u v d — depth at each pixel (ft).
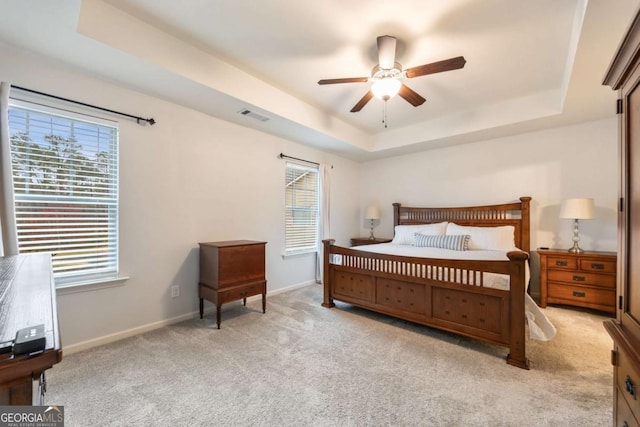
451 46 7.66
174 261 9.69
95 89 7.88
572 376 6.36
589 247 11.55
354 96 11.03
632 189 3.18
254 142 12.25
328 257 11.31
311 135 13.01
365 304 10.12
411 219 16.33
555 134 12.19
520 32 7.06
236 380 6.27
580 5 5.99
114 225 8.39
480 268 7.51
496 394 5.74
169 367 6.79
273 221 13.15
